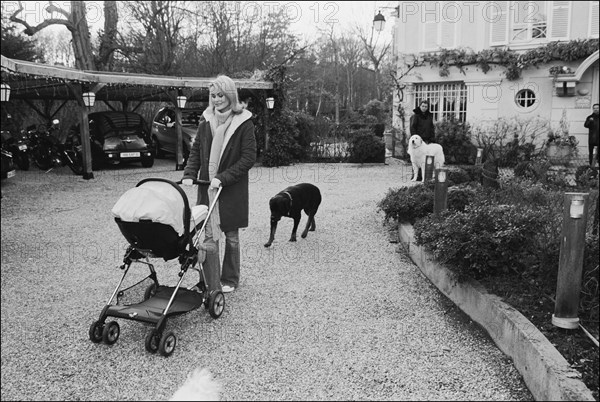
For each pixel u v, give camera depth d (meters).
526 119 16.19
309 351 3.76
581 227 3.30
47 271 5.76
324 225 7.82
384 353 3.71
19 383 3.38
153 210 3.77
